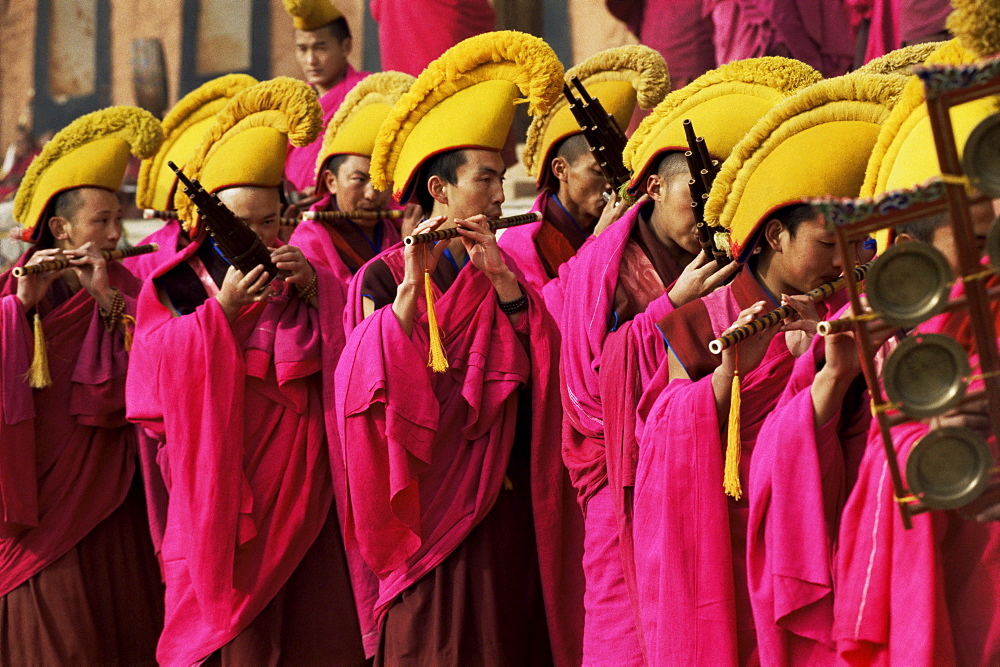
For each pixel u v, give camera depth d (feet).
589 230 58.34
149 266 71.92
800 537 35.32
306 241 63.67
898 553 32.91
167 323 54.03
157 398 53.78
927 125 34.60
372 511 48.93
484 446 49.67
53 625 60.80
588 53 115.65
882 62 45.09
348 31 87.81
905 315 29.32
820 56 86.38
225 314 53.16
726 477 37.68
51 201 61.31
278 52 154.51
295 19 85.71
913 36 80.33
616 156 53.67
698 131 46.14
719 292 41.11
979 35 32.01
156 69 158.92
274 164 54.95
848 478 36.81
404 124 51.52
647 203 49.16
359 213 64.08
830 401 35.58
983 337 29.45
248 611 52.26
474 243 49.67
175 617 53.67
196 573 51.98
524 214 51.29
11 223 112.88
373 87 65.72
